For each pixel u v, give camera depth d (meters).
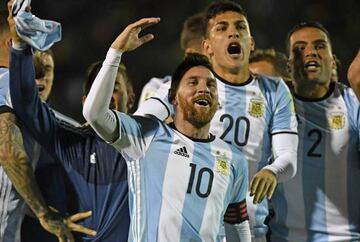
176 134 16.86
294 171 18.75
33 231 18.80
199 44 22.59
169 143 16.75
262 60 23.59
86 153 18.12
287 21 46.34
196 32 22.69
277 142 19.14
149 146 16.64
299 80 20.19
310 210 19.92
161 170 16.53
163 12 46.97
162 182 16.48
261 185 17.73
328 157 19.94
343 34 46.34
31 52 17.14
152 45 46.34
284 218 19.97
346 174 19.95
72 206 18.30
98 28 46.31
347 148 19.95
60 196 18.42
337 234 19.91
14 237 18.12
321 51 20.08
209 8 19.64
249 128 19.16
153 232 16.31
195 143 16.91
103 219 17.95
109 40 46.22
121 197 17.98
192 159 16.72
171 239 16.30
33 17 16.67
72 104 45.16
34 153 18.33
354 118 20.05
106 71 15.89
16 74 17.12
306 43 20.12
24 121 17.72
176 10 46.97
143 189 16.53
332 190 19.91
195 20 22.88
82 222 17.97
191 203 16.47
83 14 46.31
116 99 19.03
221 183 16.81
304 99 20.19
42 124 17.70
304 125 20.03
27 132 18.08
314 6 46.47
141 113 18.41
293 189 19.92
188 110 16.77
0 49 18.48
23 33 16.66
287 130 19.22
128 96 19.70
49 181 18.47
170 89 17.14
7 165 17.48
